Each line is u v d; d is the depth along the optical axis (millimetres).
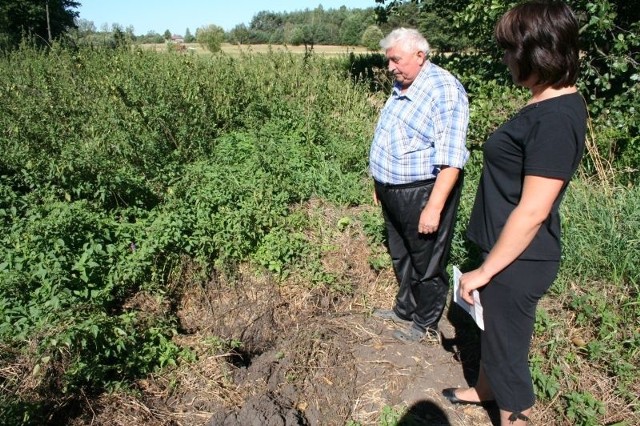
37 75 8508
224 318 3770
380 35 13469
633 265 3703
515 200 2049
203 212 4273
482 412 2848
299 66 9703
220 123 7480
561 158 1778
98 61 9727
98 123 6410
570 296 3604
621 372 2922
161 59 10031
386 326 3613
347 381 3111
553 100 1845
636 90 5805
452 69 7730
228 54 10617
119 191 4598
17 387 2658
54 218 3736
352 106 8219
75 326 2838
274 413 2865
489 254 2023
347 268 4262
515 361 2205
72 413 2719
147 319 3408
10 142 5320
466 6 7906
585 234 4008
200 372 3162
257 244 4309
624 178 5059
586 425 2635
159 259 3916
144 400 2893
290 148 6211
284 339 3609
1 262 3500
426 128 2943
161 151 5984
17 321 3062
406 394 2998
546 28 1756
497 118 5582
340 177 5566
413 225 3154
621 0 6719
